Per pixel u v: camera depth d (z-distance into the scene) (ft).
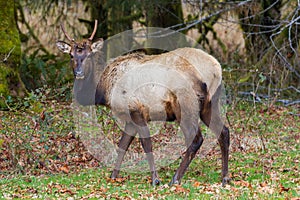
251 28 75.41
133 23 82.69
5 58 55.88
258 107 60.85
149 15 74.90
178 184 33.86
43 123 43.37
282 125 54.08
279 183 33.47
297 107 63.00
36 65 69.82
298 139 48.55
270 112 59.06
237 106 60.29
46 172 39.01
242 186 32.94
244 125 52.13
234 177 35.86
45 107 47.88
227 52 80.48
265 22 75.56
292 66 70.08
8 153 39.91
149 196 31.04
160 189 33.01
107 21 77.41
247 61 73.82
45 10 78.89
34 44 80.53
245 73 69.31
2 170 38.68
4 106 54.19
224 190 31.91
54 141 43.16
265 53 72.90
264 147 44.42
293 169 37.68
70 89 56.44
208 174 37.37
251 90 66.64
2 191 33.06
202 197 30.22
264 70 67.82
